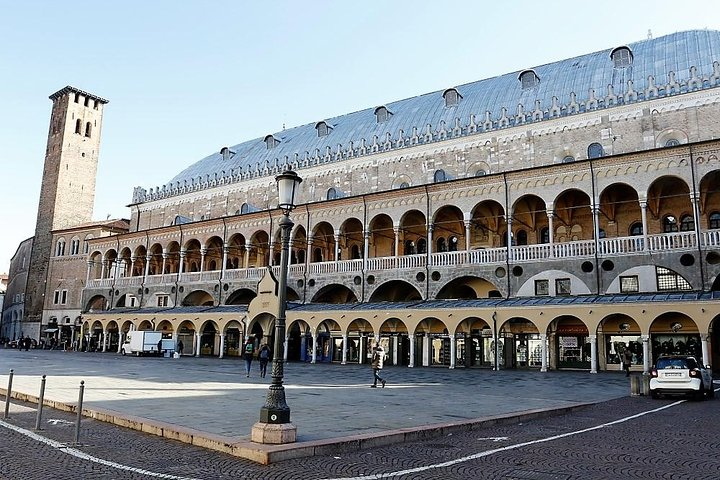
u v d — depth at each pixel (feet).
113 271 272.92
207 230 222.89
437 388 95.55
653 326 138.31
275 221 201.67
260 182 235.81
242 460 38.68
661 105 153.79
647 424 57.67
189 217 260.21
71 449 41.60
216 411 59.31
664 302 120.16
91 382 92.99
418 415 59.21
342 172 212.02
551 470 36.78
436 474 35.47
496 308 142.00
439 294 160.97
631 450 43.68
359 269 175.42
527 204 164.66
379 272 171.32
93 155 334.44
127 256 254.06
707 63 156.04
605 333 144.56
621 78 168.76
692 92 149.38
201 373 125.39
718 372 133.39
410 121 210.38
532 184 152.05
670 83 153.48
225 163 272.51
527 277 147.33
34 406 65.82
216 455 40.27
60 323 291.58
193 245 237.86
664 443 46.75
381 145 204.64
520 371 139.33
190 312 206.28
